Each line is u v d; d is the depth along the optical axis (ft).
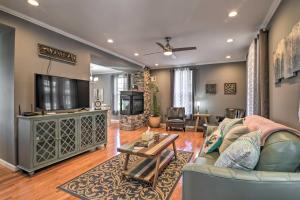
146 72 23.02
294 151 4.15
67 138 10.30
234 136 6.77
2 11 8.31
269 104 9.53
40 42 10.05
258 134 4.98
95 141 12.37
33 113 9.11
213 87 20.62
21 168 8.81
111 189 7.31
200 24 10.02
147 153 7.44
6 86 9.29
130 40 12.80
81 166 9.68
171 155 10.18
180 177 8.35
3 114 9.49
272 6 7.95
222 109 20.31
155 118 21.80
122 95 21.21
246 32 11.14
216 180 4.23
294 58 5.77
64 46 11.46
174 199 6.66
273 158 4.27
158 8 8.29
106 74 28.96
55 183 7.80
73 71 12.14
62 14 8.96
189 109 21.65
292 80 6.41
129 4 7.96
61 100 10.75
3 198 6.67
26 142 8.58
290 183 3.84
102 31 11.17
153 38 12.35
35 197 6.75
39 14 8.96
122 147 8.25
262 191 3.92
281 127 5.04
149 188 7.39
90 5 8.05
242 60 19.17
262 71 9.75
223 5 7.97
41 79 9.64
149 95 23.68
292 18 6.27
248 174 4.10
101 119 12.96
